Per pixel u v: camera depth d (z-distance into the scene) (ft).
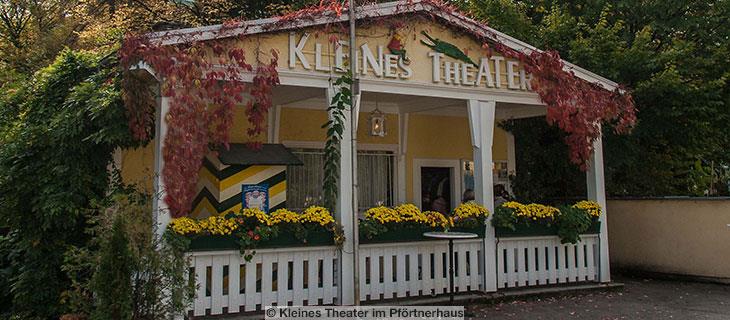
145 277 18.42
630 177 42.16
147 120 22.41
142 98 22.07
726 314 26.03
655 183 42.88
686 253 35.40
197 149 21.62
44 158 24.27
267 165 25.99
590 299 28.96
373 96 29.07
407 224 26.05
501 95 29.04
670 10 40.60
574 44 37.88
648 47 40.16
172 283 18.93
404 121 35.04
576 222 29.58
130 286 17.34
